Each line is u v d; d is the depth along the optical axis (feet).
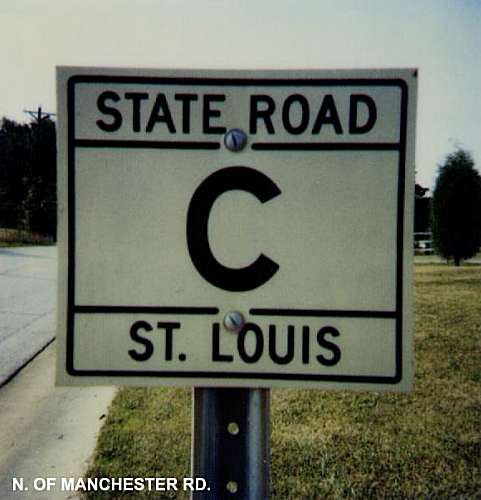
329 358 4.59
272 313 4.59
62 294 4.58
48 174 156.35
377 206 4.54
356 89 4.55
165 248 4.58
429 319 29.12
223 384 4.61
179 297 4.60
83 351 4.60
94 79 4.57
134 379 4.60
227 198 4.57
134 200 4.57
